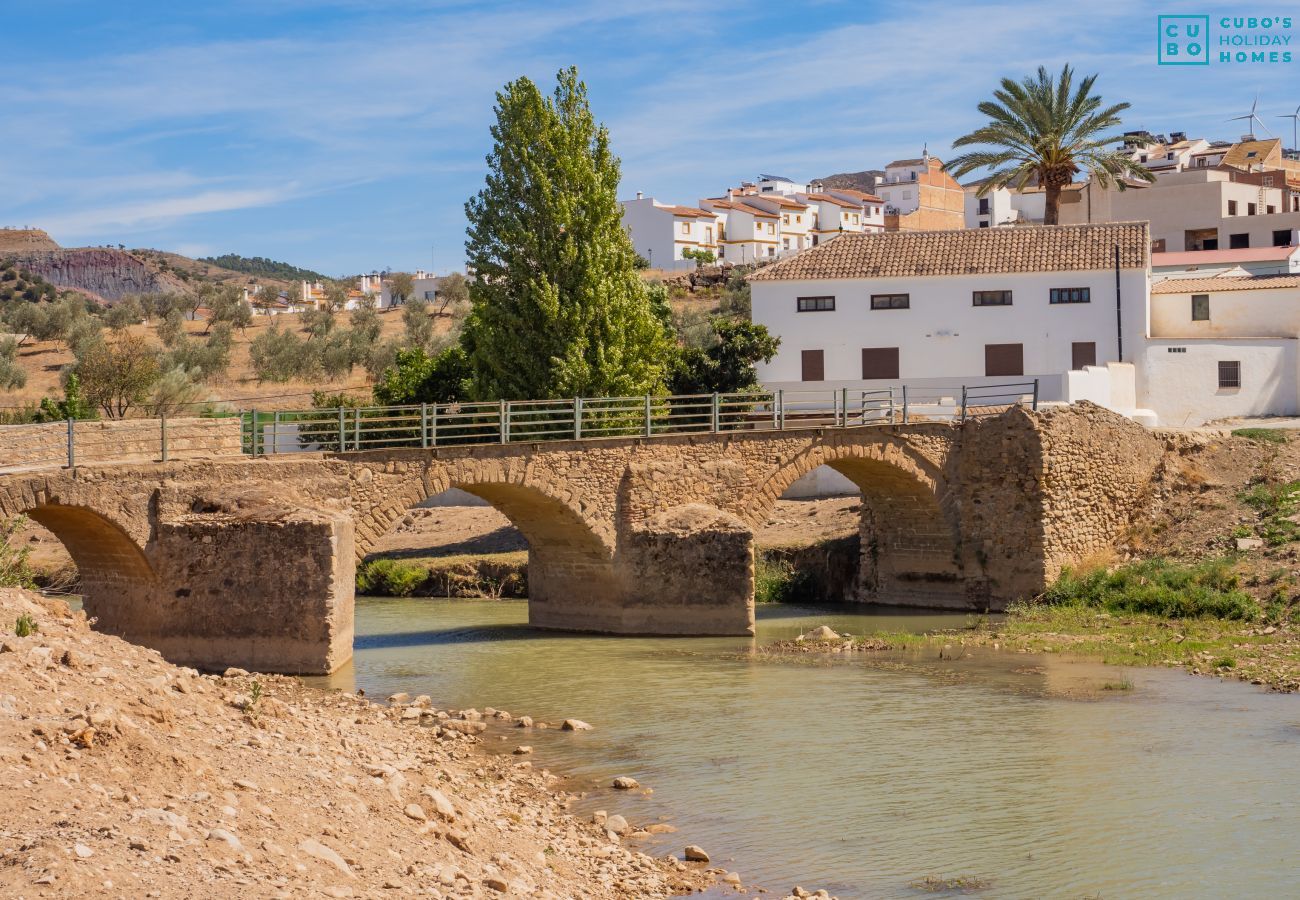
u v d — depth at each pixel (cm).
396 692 3188
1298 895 1798
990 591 4772
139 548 3241
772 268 6612
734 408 6169
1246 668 3400
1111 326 6203
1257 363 6178
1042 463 4638
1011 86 7538
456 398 5931
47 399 6397
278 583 3281
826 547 5259
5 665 1648
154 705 1719
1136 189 9319
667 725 2836
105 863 1158
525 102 5103
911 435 4753
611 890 1714
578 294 5081
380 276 17388
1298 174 10719
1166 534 4847
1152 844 2019
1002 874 1886
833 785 2355
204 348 9469
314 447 5381
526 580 5278
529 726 2819
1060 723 2831
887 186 14325
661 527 4178
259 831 1402
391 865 1460
